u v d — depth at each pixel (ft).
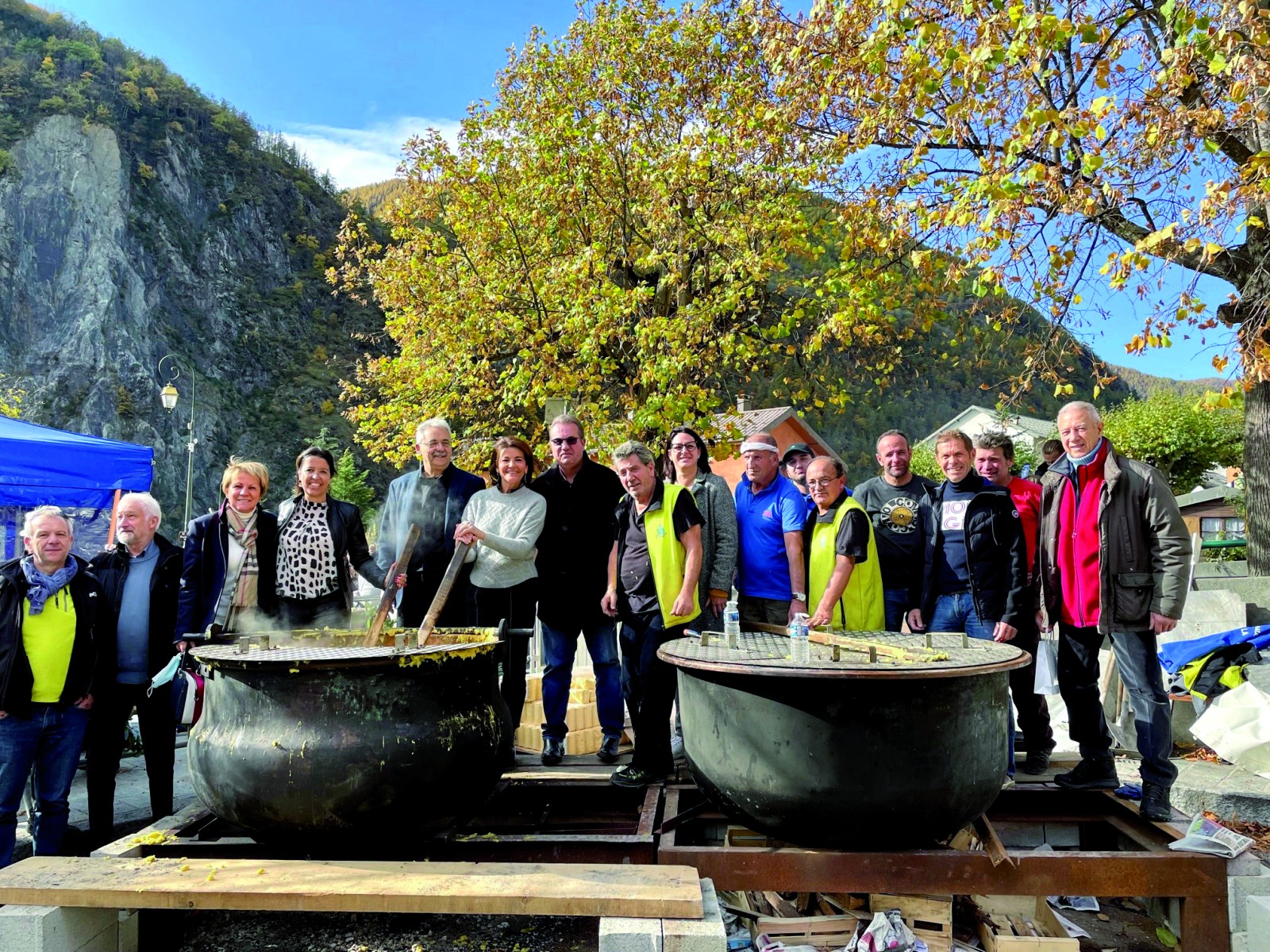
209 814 11.02
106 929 9.00
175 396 75.00
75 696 11.60
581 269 39.32
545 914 7.93
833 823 8.87
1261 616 20.03
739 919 10.00
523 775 12.19
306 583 13.15
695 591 11.69
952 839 10.78
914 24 22.52
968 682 8.93
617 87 45.60
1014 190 20.53
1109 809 11.61
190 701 11.10
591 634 13.76
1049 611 11.78
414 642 10.85
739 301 38.45
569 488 13.78
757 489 13.78
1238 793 14.29
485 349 46.80
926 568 13.00
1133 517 10.65
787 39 29.37
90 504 22.29
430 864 8.82
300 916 10.19
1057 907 10.87
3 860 11.16
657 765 11.78
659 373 36.63
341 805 8.64
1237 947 9.12
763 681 8.96
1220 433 86.12
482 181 47.75
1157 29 22.34
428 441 13.82
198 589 12.82
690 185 38.99
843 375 42.47
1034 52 21.16
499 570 13.23
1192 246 18.39
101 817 12.77
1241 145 23.25
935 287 30.96
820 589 12.49
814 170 33.63
